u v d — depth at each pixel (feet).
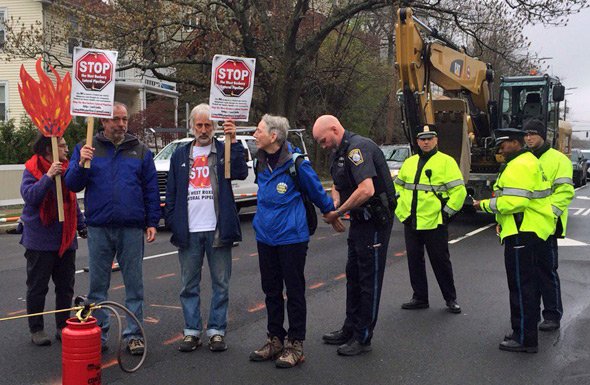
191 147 18.11
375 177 17.20
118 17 69.56
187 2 72.28
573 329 20.38
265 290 17.34
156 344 18.74
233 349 18.26
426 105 40.68
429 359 17.39
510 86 52.60
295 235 16.65
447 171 22.06
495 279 28.14
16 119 86.53
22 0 85.61
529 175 17.39
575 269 30.89
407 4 74.95
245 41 77.36
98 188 17.40
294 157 16.75
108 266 17.90
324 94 104.17
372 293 17.57
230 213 17.75
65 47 87.20
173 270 30.48
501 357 17.56
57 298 18.97
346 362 17.15
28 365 16.87
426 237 22.34
